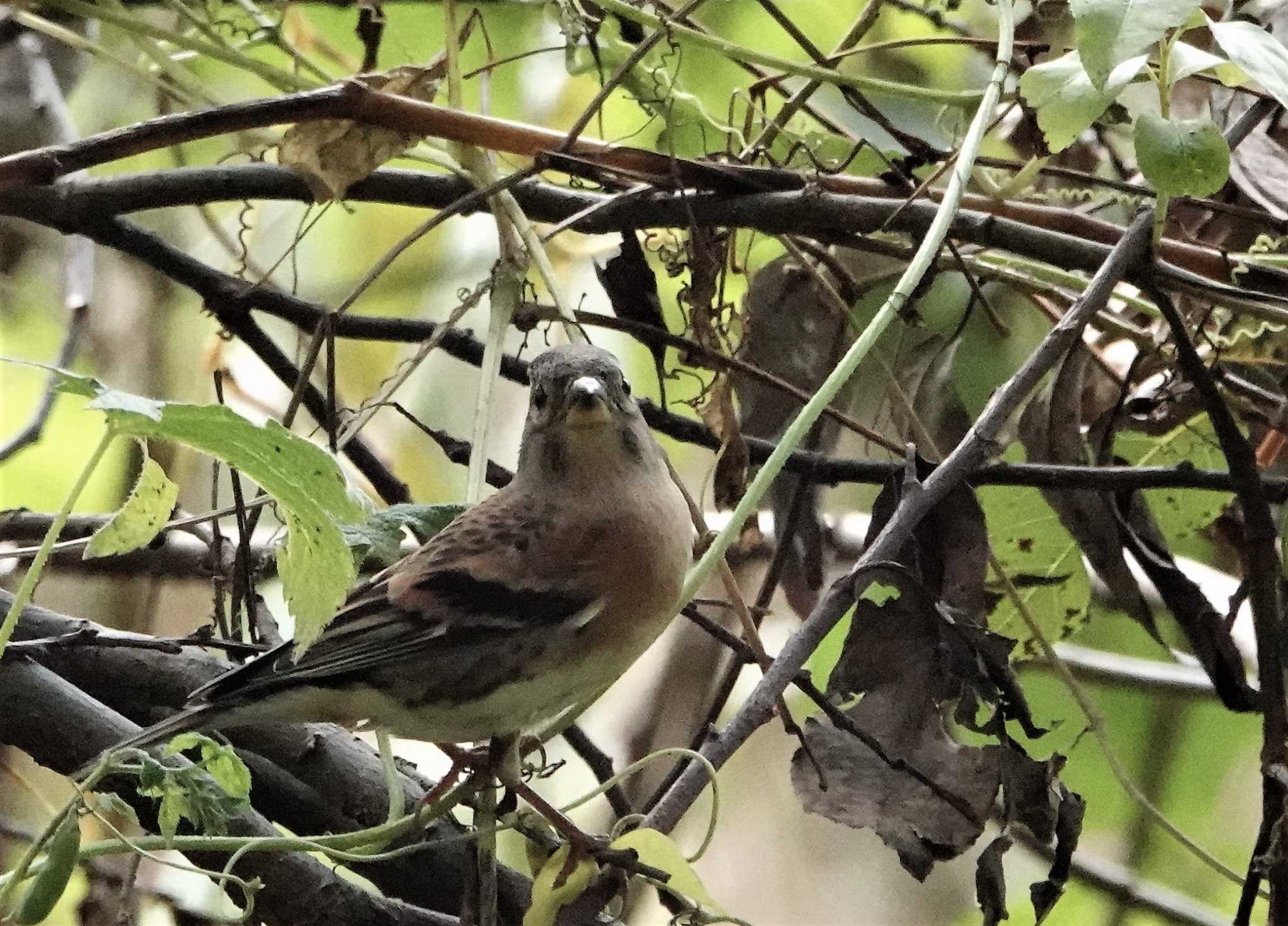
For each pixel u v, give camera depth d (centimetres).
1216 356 744
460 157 749
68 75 1007
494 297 705
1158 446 840
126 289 1048
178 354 1044
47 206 743
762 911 1212
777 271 805
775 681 556
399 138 726
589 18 732
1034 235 705
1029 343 818
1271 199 737
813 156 728
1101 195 827
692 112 776
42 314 1070
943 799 596
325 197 726
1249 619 896
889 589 954
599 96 705
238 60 786
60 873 467
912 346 829
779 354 804
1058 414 755
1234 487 663
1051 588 820
